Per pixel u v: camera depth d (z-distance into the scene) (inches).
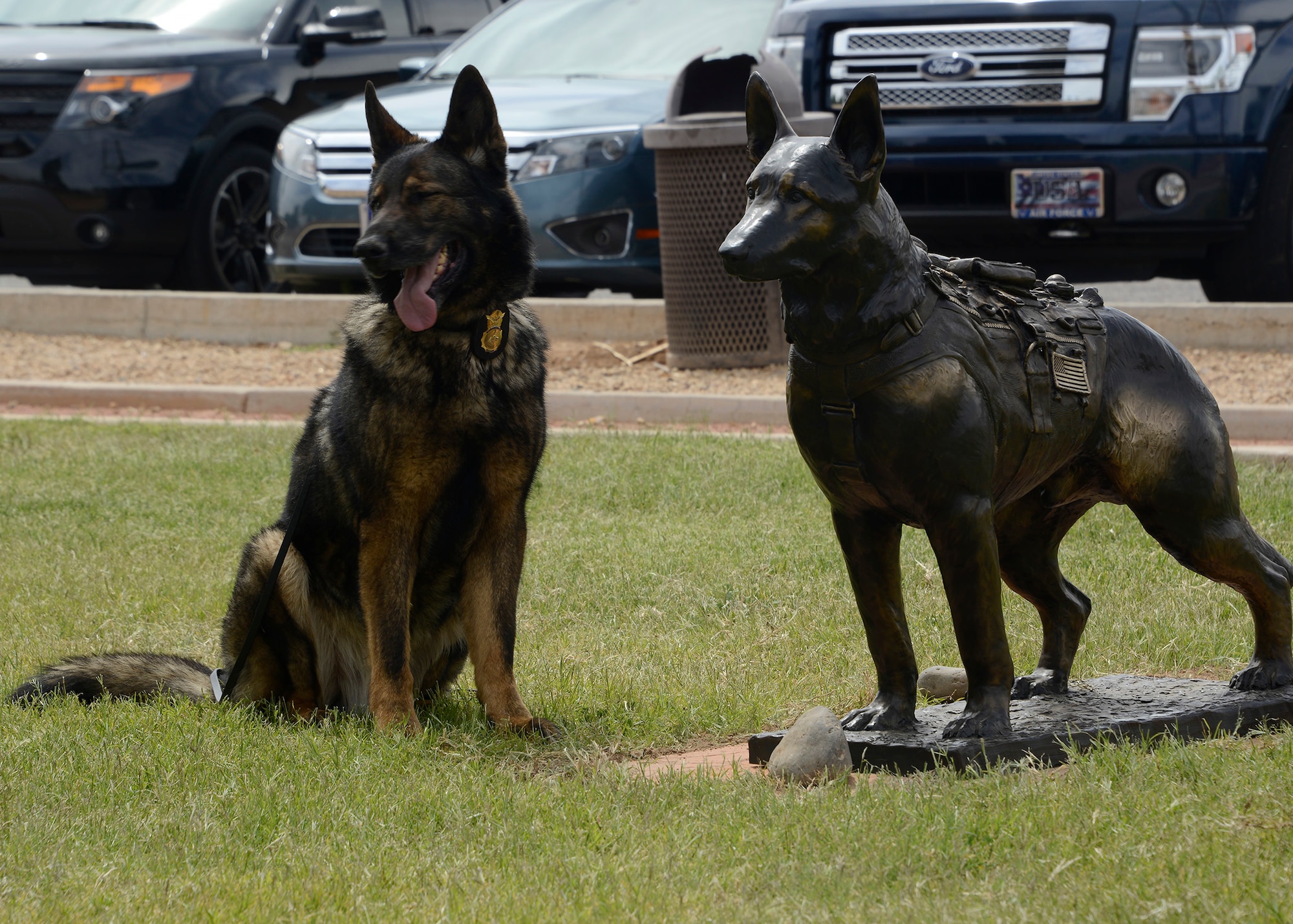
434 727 288.8
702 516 454.9
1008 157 628.7
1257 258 644.7
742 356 637.9
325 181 703.1
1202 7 612.1
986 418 230.7
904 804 213.9
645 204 668.1
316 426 305.7
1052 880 185.9
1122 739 239.8
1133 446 250.7
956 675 295.3
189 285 794.8
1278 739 241.1
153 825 220.2
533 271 296.8
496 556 295.3
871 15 647.1
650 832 212.4
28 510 478.3
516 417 289.1
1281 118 629.6
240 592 303.6
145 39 785.6
